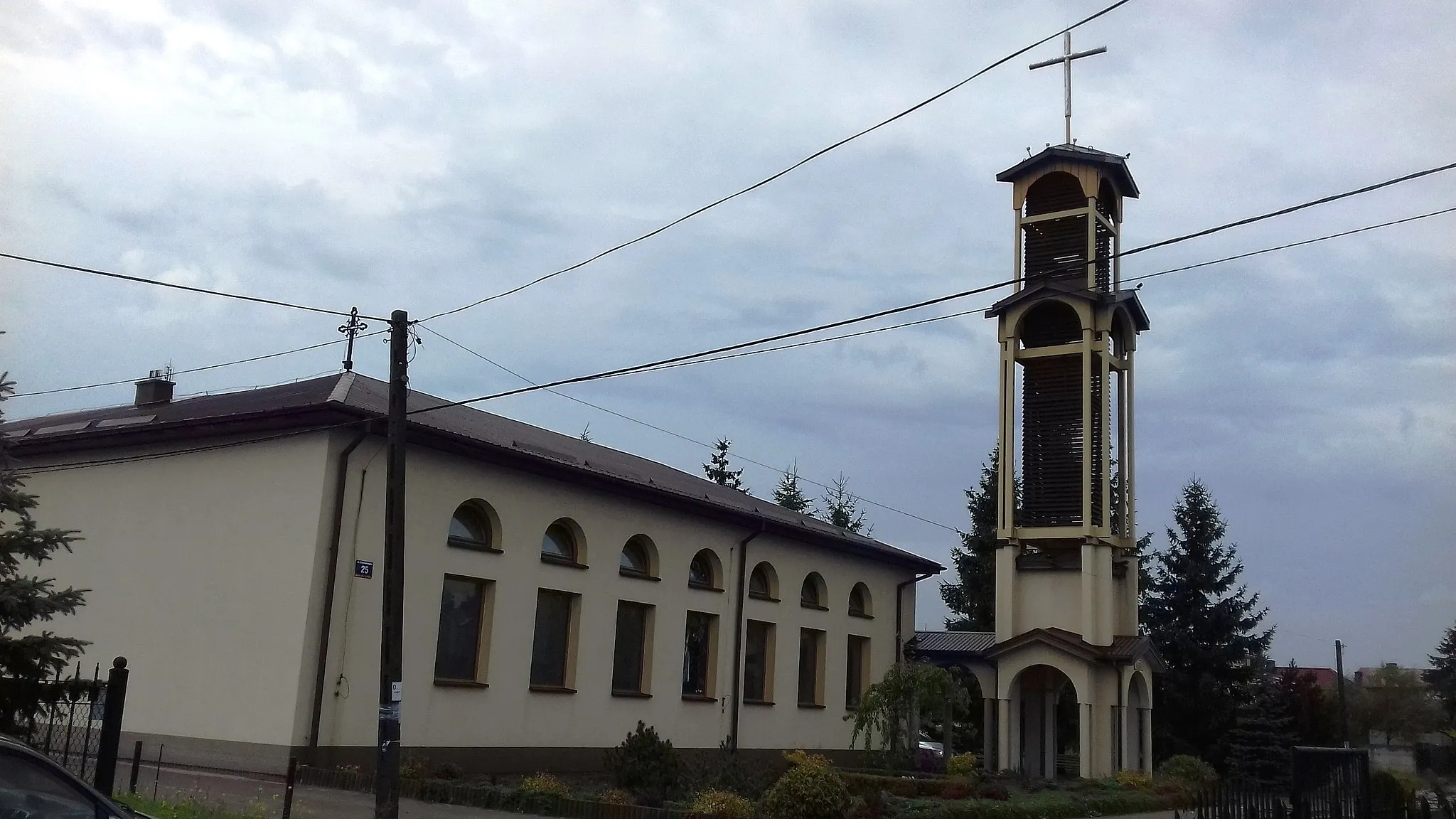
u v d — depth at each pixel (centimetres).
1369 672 8344
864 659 3762
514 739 2483
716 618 3117
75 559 2512
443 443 2359
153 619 2352
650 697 2853
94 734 1435
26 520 1490
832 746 3525
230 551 2278
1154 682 4441
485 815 1783
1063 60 3056
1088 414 3319
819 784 1869
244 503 2288
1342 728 5244
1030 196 3553
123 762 2216
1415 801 2350
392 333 1762
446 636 2397
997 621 3403
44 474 2630
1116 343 3572
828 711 3522
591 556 2725
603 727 2706
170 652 2303
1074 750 5253
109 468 2523
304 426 2239
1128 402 3531
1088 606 3247
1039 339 3509
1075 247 3441
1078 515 3347
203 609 2280
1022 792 2784
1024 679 3444
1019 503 3459
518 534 2545
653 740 2114
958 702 3281
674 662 2945
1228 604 4484
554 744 2575
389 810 1619
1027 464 3444
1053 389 3441
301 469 2223
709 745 3022
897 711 3288
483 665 2442
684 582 3008
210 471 2361
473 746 2389
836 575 3634
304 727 2100
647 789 2055
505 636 2489
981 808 2172
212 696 2212
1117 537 3425
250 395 2728
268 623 2177
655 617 2900
